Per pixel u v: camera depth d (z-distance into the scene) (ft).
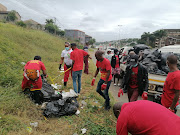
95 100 14.42
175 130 4.29
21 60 22.07
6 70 16.20
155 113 4.66
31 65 11.27
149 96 18.60
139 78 10.07
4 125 8.26
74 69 14.24
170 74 8.64
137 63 10.19
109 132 9.39
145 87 10.05
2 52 21.66
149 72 16.62
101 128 9.76
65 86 16.65
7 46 25.34
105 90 12.37
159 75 15.93
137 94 10.37
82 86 18.17
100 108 12.75
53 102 11.03
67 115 10.86
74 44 14.25
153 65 17.81
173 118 4.66
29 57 25.43
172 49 21.65
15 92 12.49
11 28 41.32
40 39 43.14
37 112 10.48
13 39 31.71
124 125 4.90
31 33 45.29
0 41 25.70
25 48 30.30
